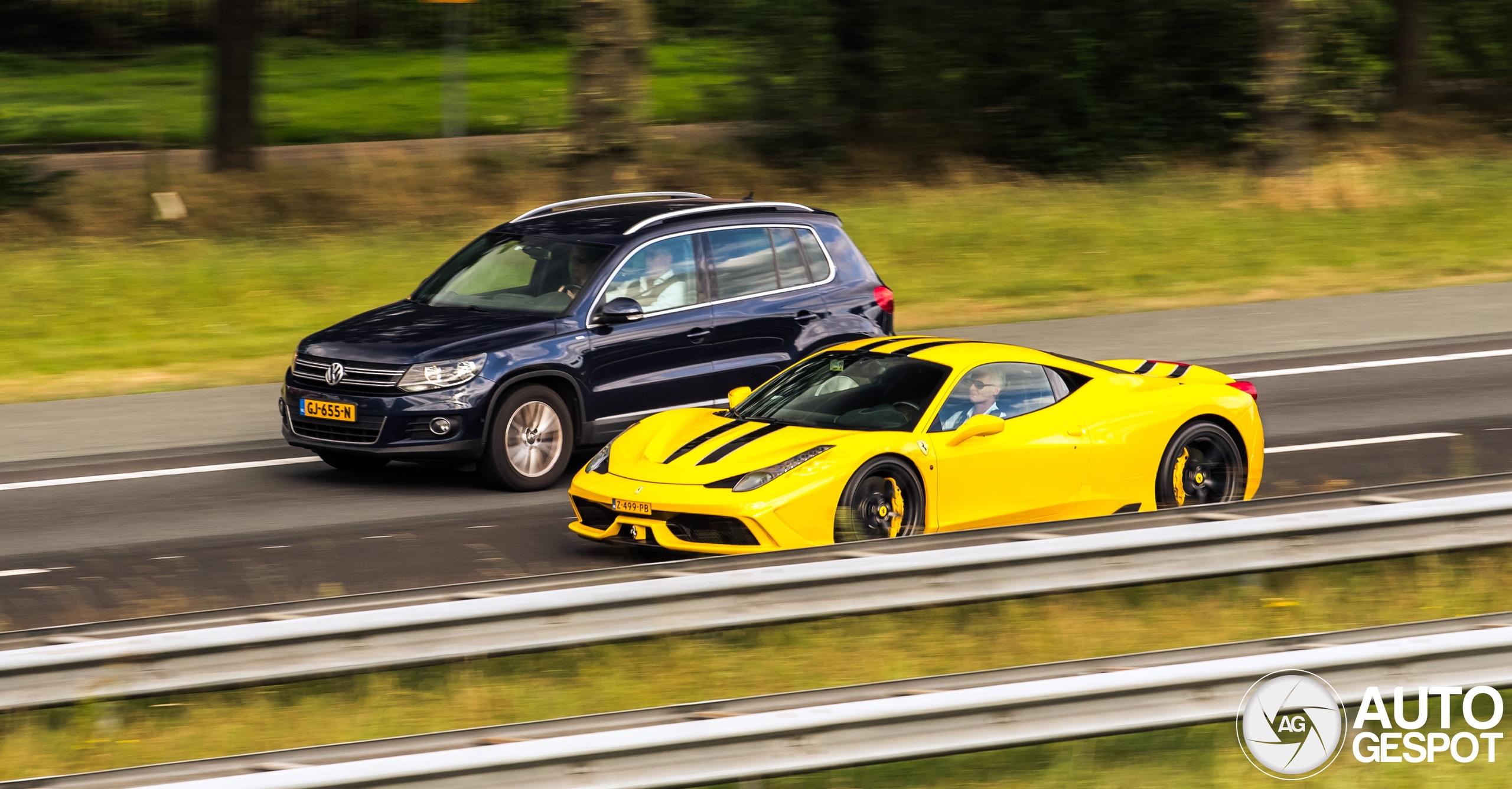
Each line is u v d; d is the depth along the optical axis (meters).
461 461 40.00
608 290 42.12
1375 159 113.50
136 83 133.12
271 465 44.38
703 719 20.94
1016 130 112.25
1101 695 21.70
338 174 95.81
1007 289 73.00
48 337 63.47
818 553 26.25
